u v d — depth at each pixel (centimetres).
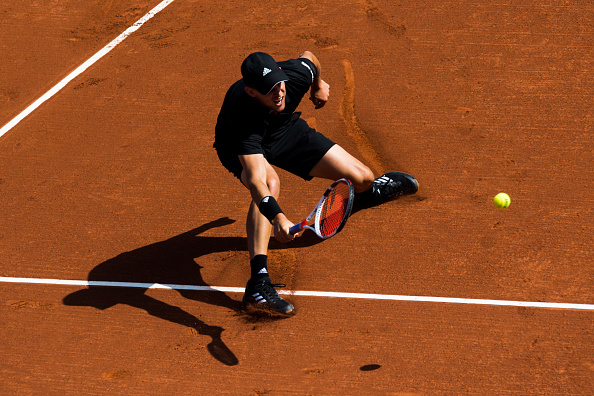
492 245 1847
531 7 2903
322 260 1862
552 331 1586
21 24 3219
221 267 1875
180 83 2684
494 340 1578
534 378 1477
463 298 1697
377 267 1816
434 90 2489
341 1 3103
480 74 2545
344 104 2467
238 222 2031
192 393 1509
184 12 3200
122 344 1655
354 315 1680
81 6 3344
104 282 1852
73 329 1709
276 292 1698
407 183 2012
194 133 2414
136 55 2908
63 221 2080
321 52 2764
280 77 1505
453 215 1964
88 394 1524
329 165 1848
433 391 1466
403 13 2958
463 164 2150
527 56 2617
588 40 2672
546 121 2292
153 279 1852
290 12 3078
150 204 2122
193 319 1717
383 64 2658
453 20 2875
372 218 1991
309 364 1557
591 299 1661
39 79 2816
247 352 1605
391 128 2331
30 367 1606
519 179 2069
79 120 2541
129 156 2336
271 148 1794
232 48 2869
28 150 2408
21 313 1767
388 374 1515
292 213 2020
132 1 3353
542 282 1720
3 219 2100
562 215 1923
